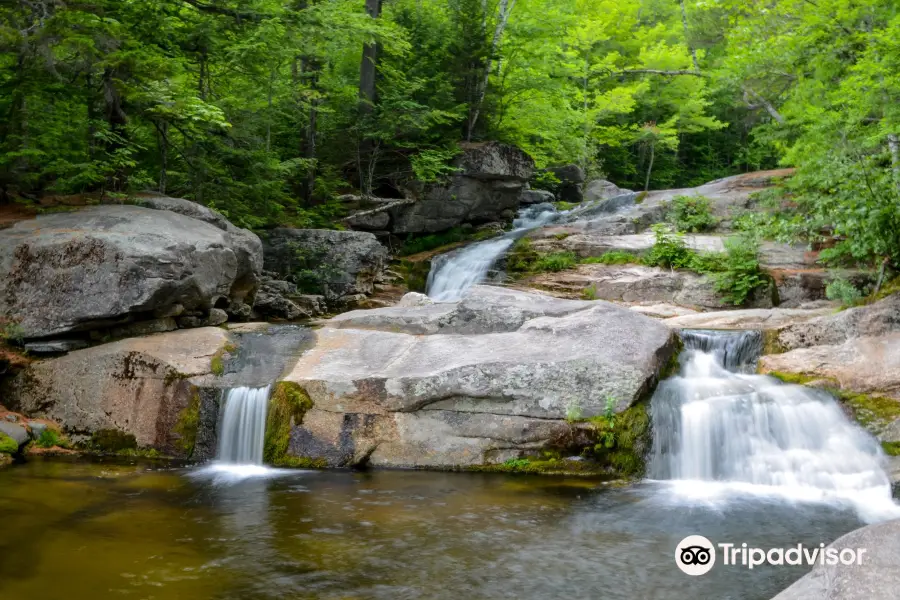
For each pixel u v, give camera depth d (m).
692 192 23.34
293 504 7.72
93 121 13.51
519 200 24.16
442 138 21.44
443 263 19.73
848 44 15.52
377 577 5.73
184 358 10.45
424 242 21.42
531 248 19.38
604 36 33.09
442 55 22.69
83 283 10.73
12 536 6.52
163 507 7.55
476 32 22.28
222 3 15.96
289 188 20.20
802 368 10.22
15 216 12.55
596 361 9.61
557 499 8.04
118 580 5.57
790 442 9.05
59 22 11.52
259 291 16.23
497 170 21.73
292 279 17.92
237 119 17.45
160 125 15.34
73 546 6.31
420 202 21.30
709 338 11.46
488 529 6.98
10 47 11.84
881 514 7.56
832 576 3.48
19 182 13.81
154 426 10.00
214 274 11.97
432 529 6.95
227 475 8.96
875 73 13.51
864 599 3.18
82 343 11.01
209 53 16.53
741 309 15.64
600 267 17.84
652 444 9.23
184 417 9.92
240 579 5.64
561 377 9.49
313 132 20.58
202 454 9.79
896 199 12.73
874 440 8.80
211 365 10.41
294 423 9.65
